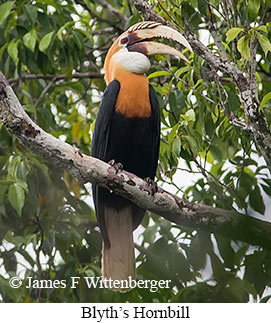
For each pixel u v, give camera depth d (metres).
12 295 10.51
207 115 10.30
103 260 10.09
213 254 9.67
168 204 8.80
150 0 9.94
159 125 10.23
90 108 14.67
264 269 9.48
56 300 10.77
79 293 10.47
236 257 9.50
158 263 10.20
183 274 9.92
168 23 9.98
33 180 10.70
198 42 9.30
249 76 9.06
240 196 10.45
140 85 10.12
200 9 8.91
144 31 10.24
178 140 9.27
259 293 9.48
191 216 8.85
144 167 10.50
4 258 10.84
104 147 10.12
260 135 8.94
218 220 8.74
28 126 8.14
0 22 10.40
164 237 10.16
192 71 9.36
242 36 8.77
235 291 9.27
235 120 9.22
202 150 10.33
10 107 8.02
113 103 10.07
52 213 10.94
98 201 9.95
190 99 9.32
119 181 8.63
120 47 10.57
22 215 10.85
